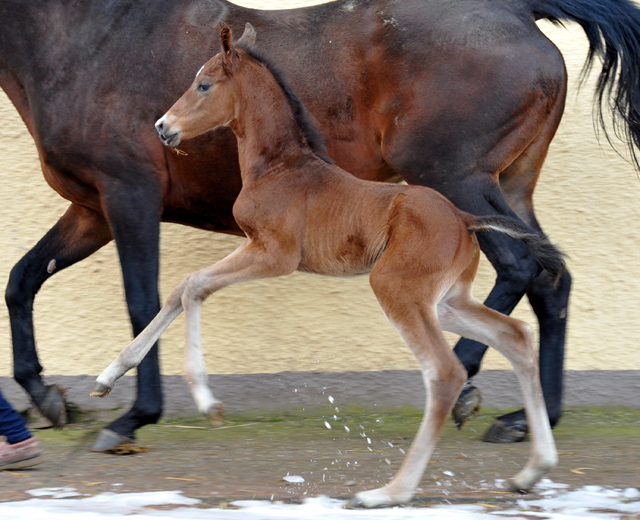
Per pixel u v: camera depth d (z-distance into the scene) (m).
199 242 9.95
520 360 5.88
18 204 9.94
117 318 9.85
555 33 10.27
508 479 6.09
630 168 9.86
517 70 7.32
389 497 5.30
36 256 8.61
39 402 8.45
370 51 7.50
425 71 7.34
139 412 7.50
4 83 8.12
